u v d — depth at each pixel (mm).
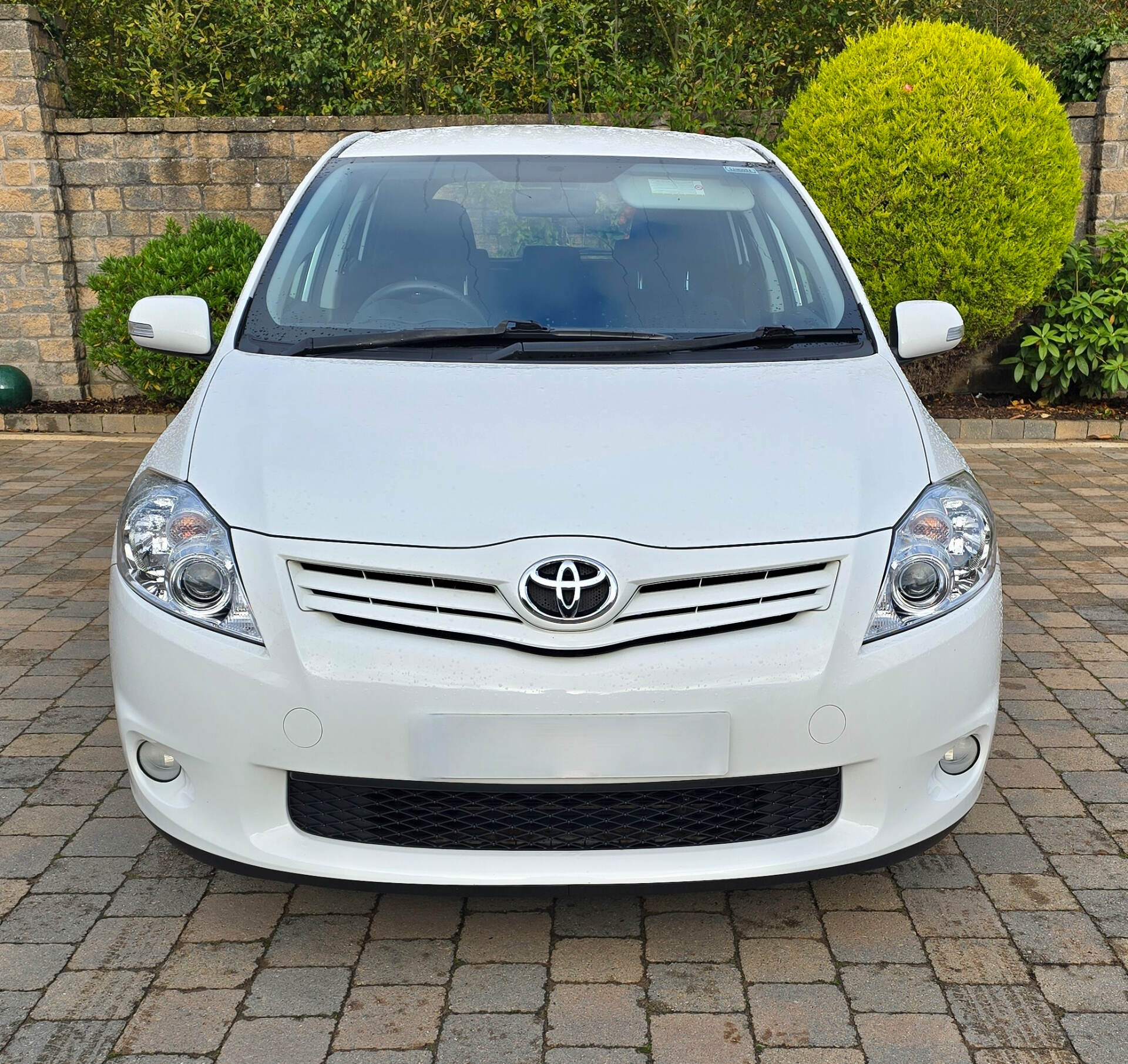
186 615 2213
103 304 7438
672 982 2338
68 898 2613
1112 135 7707
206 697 2174
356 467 2318
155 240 7535
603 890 2162
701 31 8367
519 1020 2225
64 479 6598
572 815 2193
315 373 2676
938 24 7145
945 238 6848
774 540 2203
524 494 2234
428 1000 2281
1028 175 6848
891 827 2260
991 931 2512
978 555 2379
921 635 2238
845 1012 2250
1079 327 7598
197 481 2346
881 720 2193
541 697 2094
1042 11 12875
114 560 2439
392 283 3062
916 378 7770
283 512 2236
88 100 9688
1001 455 7180
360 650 2129
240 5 8891
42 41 7742
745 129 8211
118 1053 2131
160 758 2318
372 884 2174
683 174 3480
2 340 8070
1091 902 2621
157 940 2467
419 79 9164
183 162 7918
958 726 2297
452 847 2197
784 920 2555
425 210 3277
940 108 6773
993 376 8203
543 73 9117
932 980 2348
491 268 3109
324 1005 2264
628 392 2578
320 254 3154
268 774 2182
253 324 2932
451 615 2146
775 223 3334
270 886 2678
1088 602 4668
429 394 2555
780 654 2148
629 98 8430
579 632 2119
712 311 3018
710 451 2367
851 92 7000
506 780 2117
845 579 2211
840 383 2691
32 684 3822
